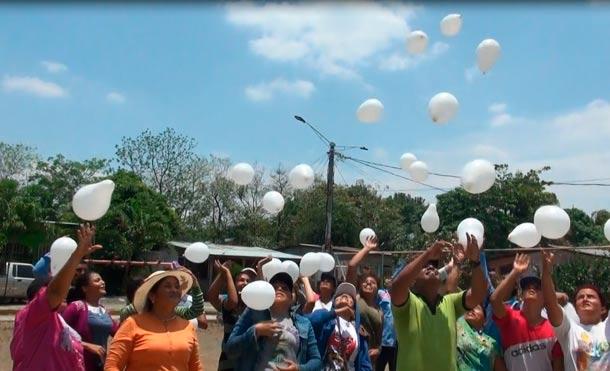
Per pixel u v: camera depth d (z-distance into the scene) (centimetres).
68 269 362
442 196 2727
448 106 470
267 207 601
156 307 379
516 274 418
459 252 431
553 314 409
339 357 464
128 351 360
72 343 403
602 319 463
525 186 2558
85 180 3300
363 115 538
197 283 498
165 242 2739
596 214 3503
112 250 2561
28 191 3108
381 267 1453
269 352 403
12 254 2366
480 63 488
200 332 1535
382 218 3550
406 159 569
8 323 1559
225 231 4088
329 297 620
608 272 1530
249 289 411
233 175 579
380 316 594
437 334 381
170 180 3866
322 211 3591
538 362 424
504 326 434
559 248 986
